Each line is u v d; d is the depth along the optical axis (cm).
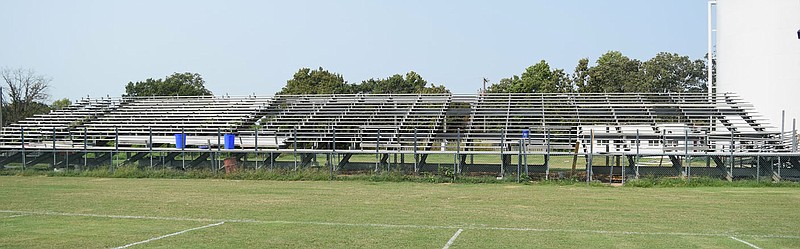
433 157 4225
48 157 3331
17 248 1101
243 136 3278
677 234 1266
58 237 1210
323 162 3503
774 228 1348
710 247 1131
